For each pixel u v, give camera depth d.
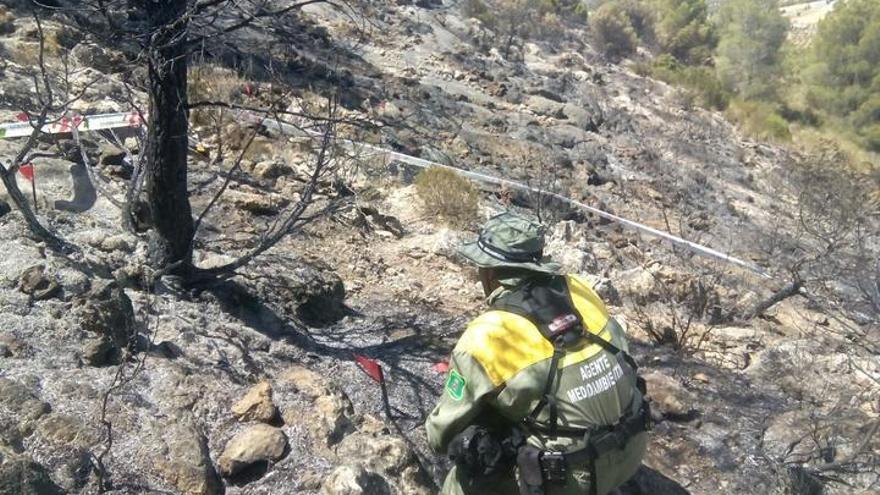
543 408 2.75
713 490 4.25
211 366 4.23
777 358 6.49
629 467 2.89
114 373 3.87
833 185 17.53
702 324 7.31
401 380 4.72
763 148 25.05
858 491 4.50
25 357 3.84
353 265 6.72
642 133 21.53
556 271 2.90
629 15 36.69
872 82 33.62
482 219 8.91
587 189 14.85
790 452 4.68
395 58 19.58
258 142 8.82
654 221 14.45
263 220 7.03
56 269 4.43
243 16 5.27
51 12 10.15
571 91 22.97
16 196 4.89
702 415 4.92
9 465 2.97
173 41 4.52
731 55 35.78
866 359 7.41
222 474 3.53
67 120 6.66
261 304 5.25
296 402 4.02
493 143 15.57
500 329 2.79
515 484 2.88
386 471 3.66
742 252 13.55
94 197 6.10
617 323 3.01
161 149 4.86
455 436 2.85
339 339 5.19
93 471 3.27
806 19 65.00
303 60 12.59
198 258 5.58
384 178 9.55
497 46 25.19
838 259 11.57
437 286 6.68
